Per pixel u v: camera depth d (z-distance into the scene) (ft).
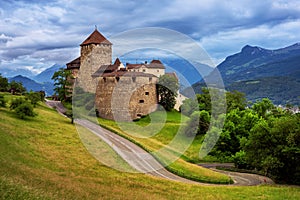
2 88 353.31
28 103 239.09
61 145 176.76
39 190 88.53
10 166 115.24
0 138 159.33
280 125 178.81
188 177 156.15
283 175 174.81
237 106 317.83
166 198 116.47
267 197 133.59
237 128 227.20
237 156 206.49
